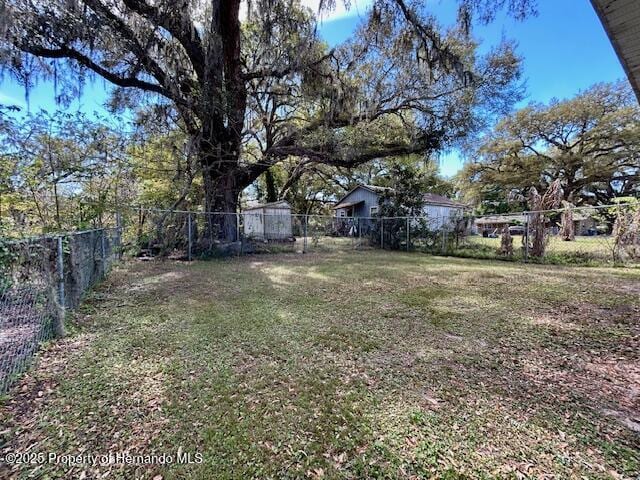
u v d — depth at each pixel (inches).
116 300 185.3
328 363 107.2
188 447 67.9
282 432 72.6
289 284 236.1
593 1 67.6
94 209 295.7
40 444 68.1
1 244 98.0
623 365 106.8
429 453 65.9
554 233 372.8
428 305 179.0
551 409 81.7
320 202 1117.7
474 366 105.7
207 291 211.5
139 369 101.7
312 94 396.2
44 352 112.0
